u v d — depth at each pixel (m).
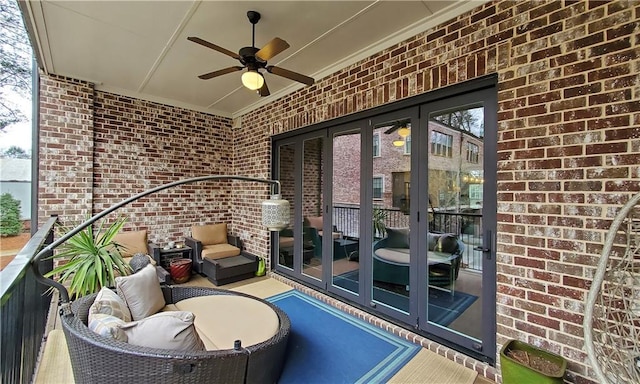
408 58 2.78
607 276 1.65
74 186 4.00
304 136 4.21
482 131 2.34
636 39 1.64
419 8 2.45
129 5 2.46
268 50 2.39
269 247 4.73
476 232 2.38
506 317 2.11
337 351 2.44
